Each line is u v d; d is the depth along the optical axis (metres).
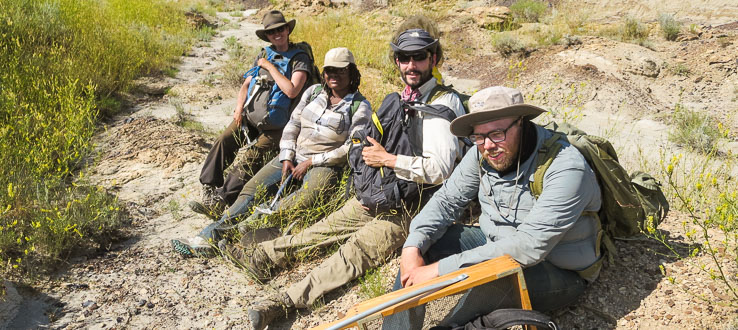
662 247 3.23
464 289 2.32
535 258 2.47
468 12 16.97
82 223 4.34
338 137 4.24
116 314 3.57
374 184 3.43
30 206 4.53
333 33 15.96
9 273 3.86
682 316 2.71
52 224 4.20
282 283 3.77
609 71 11.38
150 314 3.56
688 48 12.59
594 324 2.82
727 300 2.73
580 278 2.73
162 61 11.02
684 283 2.91
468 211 3.97
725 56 11.62
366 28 17.28
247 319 3.50
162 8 18.12
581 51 12.33
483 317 2.38
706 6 16.69
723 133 3.94
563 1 19.00
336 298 3.49
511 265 2.37
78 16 10.88
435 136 3.28
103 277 3.98
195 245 4.22
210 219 4.87
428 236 2.87
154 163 6.02
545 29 15.25
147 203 5.17
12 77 6.79
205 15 22.23
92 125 6.63
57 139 5.62
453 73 13.34
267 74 4.85
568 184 2.43
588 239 2.66
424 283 2.55
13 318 3.49
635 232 2.93
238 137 4.94
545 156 2.51
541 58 12.73
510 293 2.43
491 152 2.52
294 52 4.92
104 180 5.59
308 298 3.40
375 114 3.49
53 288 3.82
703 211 3.82
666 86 11.11
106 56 9.19
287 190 4.39
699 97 10.45
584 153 2.67
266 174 4.49
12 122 5.95
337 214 3.84
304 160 4.36
